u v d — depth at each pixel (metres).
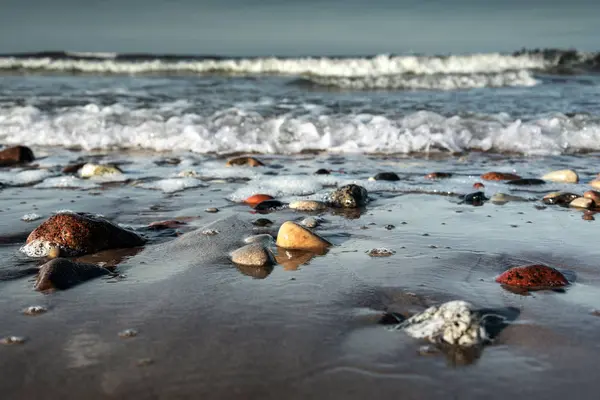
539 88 2.92
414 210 1.05
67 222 0.85
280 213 1.03
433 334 0.64
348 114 2.01
